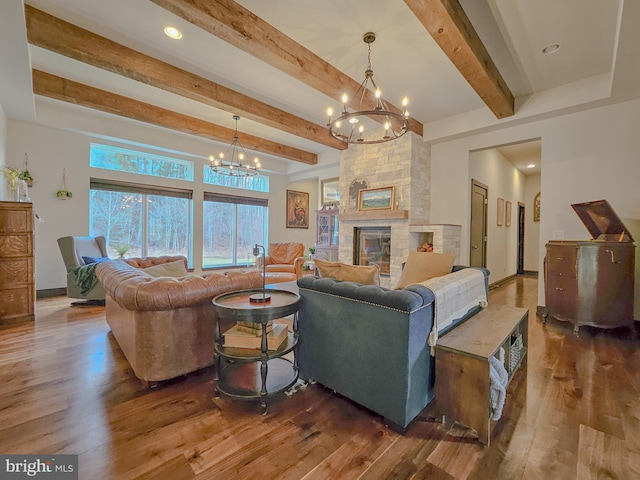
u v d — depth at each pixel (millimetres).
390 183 5184
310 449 1512
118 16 2605
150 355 2033
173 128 4871
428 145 5254
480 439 1557
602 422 1732
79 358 2535
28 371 2301
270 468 1385
